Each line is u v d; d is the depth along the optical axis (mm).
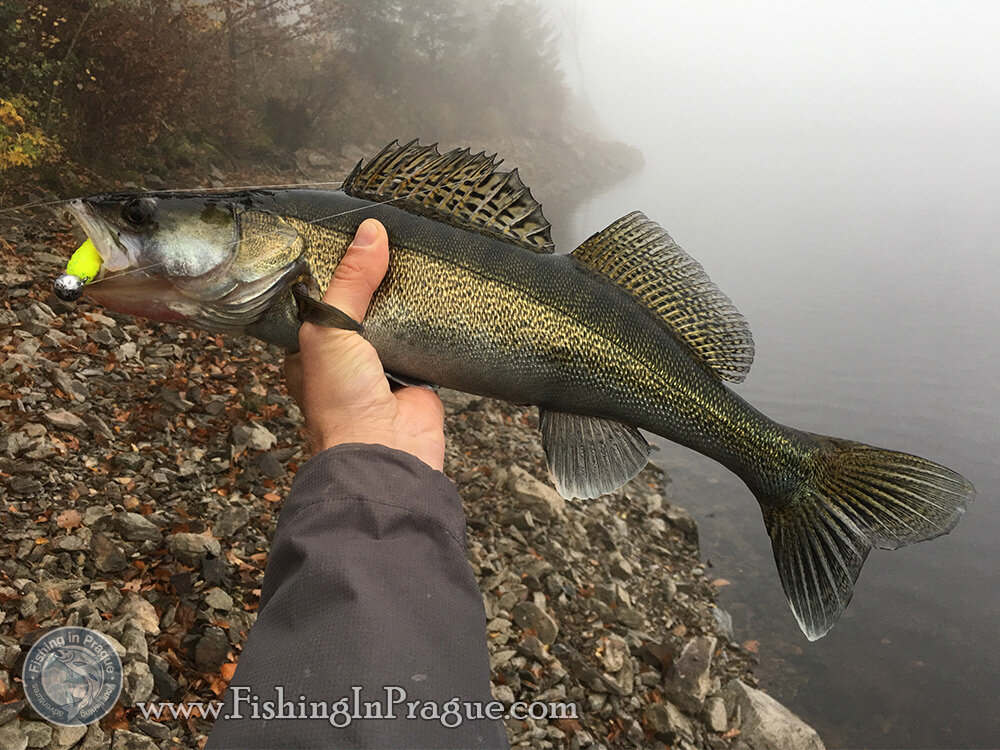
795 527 707
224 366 1756
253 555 1218
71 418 1341
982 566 2262
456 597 265
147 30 2840
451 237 544
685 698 1452
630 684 1436
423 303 531
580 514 1970
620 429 635
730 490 2492
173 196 514
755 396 3414
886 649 1845
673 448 2756
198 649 991
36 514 1115
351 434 390
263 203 528
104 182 2615
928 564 2258
